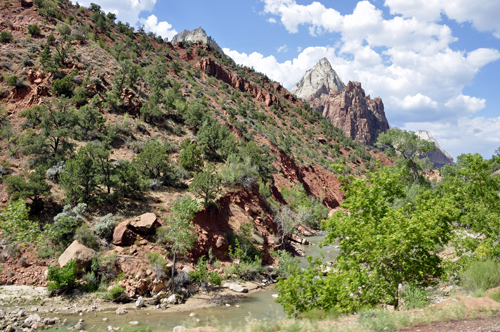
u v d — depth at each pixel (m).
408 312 8.70
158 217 31.41
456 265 14.49
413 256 12.48
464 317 7.79
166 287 24.61
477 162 21.55
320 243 14.94
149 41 135.50
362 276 11.95
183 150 46.66
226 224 37.12
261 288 29.14
